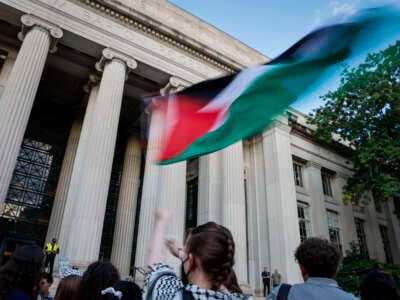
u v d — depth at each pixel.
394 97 21.86
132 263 24.08
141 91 25.05
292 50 3.62
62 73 23.30
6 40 20.30
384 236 36.03
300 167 31.62
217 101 4.84
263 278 21.38
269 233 24.42
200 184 24.08
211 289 1.95
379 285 3.54
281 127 27.97
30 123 24.33
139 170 26.91
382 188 22.75
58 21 18.84
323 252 2.85
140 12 21.47
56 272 14.92
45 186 23.09
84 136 19.97
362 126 24.86
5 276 2.85
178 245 2.37
